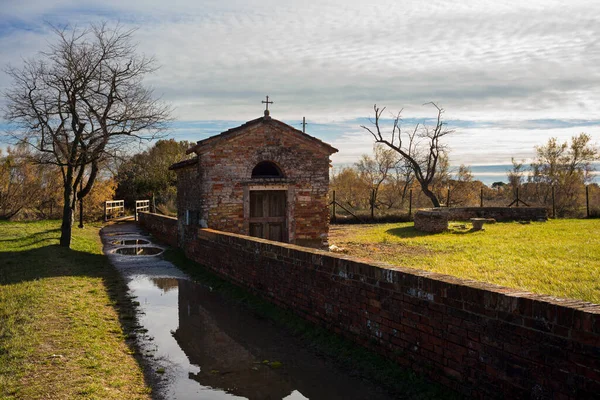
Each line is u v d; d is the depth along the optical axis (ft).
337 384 22.75
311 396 21.93
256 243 38.32
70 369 22.62
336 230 92.32
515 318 16.92
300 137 57.62
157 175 139.74
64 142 64.69
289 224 57.52
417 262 49.83
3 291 35.94
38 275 43.57
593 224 83.20
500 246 59.77
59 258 55.31
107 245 78.23
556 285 36.65
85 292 39.93
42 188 117.50
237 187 55.62
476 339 18.44
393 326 22.86
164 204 140.56
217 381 23.91
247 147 55.93
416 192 160.56
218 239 47.34
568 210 108.99
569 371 15.08
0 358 22.89
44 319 29.86
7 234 76.02
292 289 32.50
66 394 19.95
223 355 27.32
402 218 108.88
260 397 22.17
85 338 27.40
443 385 19.90
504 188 164.96
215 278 47.11
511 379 17.01
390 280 23.07
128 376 23.80
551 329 15.65
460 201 145.48
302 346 28.04
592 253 51.57
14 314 30.07
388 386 21.58
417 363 21.33
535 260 48.39
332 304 27.81
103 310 35.35
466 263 47.96
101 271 51.83
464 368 18.97
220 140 54.65
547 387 15.75
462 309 19.07
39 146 66.08
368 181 168.55
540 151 138.31
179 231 68.54
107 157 66.39
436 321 20.33
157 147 162.40
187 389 23.03
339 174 171.63
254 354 27.32
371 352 24.30
